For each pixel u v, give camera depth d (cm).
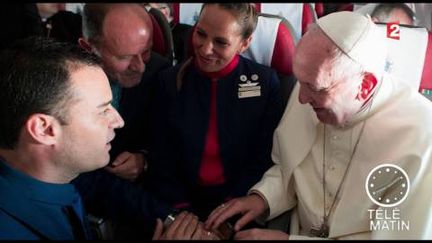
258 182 147
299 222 145
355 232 124
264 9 212
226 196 156
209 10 132
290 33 161
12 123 89
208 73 146
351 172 125
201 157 151
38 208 96
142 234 142
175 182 159
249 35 140
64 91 89
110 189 141
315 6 256
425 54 144
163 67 168
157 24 194
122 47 132
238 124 149
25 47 92
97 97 95
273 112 151
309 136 136
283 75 165
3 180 93
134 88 157
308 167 138
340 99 110
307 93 110
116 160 151
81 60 94
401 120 119
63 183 103
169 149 157
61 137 93
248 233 121
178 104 151
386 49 131
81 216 109
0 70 89
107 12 131
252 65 152
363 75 110
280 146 142
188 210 155
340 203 125
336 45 104
